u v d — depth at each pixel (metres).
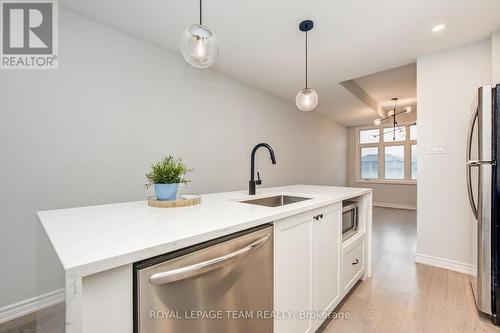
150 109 2.32
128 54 2.17
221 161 3.05
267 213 1.09
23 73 1.65
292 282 1.22
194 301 0.76
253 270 0.97
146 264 0.66
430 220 2.46
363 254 2.14
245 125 3.41
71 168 1.84
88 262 0.55
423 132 2.50
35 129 1.69
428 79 2.47
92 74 1.95
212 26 2.04
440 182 2.40
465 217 2.27
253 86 3.54
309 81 3.32
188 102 2.67
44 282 1.07
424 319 1.60
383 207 6.11
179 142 2.58
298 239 1.26
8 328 1.52
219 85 3.02
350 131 6.89
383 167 6.38
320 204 1.41
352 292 1.94
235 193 2.00
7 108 1.59
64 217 1.03
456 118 2.31
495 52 2.05
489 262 1.56
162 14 1.89
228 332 0.87
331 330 1.50
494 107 1.54
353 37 2.20
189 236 0.75
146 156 2.29
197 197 1.42
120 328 0.62
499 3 1.71
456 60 2.32
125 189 2.14
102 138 2.01
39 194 1.70
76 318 0.54
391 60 2.66
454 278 2.17
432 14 1.85
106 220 0.96
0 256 1.56
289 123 4.35
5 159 1.57
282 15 1.89
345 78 3.21
